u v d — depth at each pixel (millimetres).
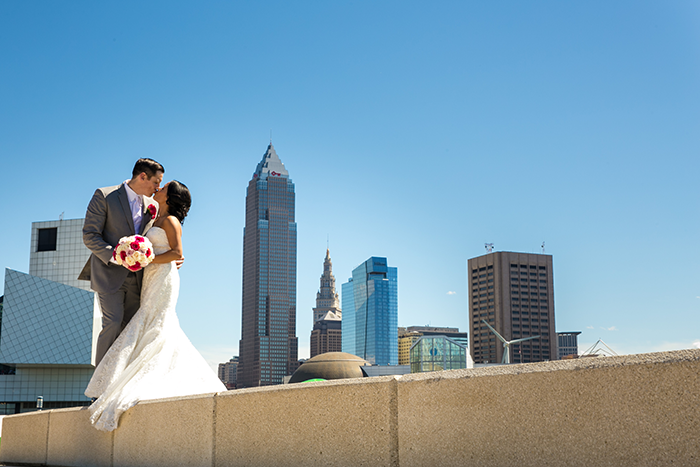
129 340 6340
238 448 4758
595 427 2818
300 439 4273
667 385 2609
